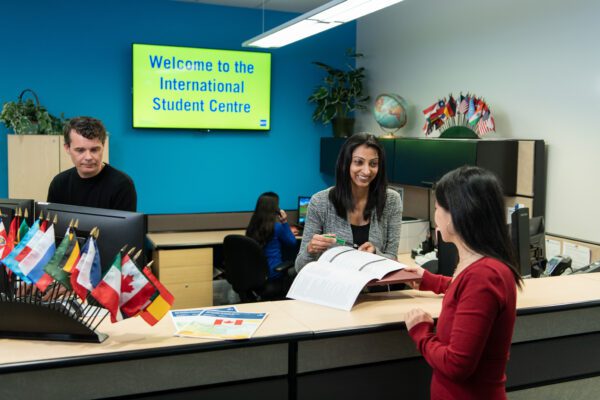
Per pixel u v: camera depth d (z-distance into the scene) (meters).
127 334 1.50
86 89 4.57
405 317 1.49
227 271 3.94
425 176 3.72
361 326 1.58
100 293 1.34
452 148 3.43
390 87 4.83
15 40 4.34
